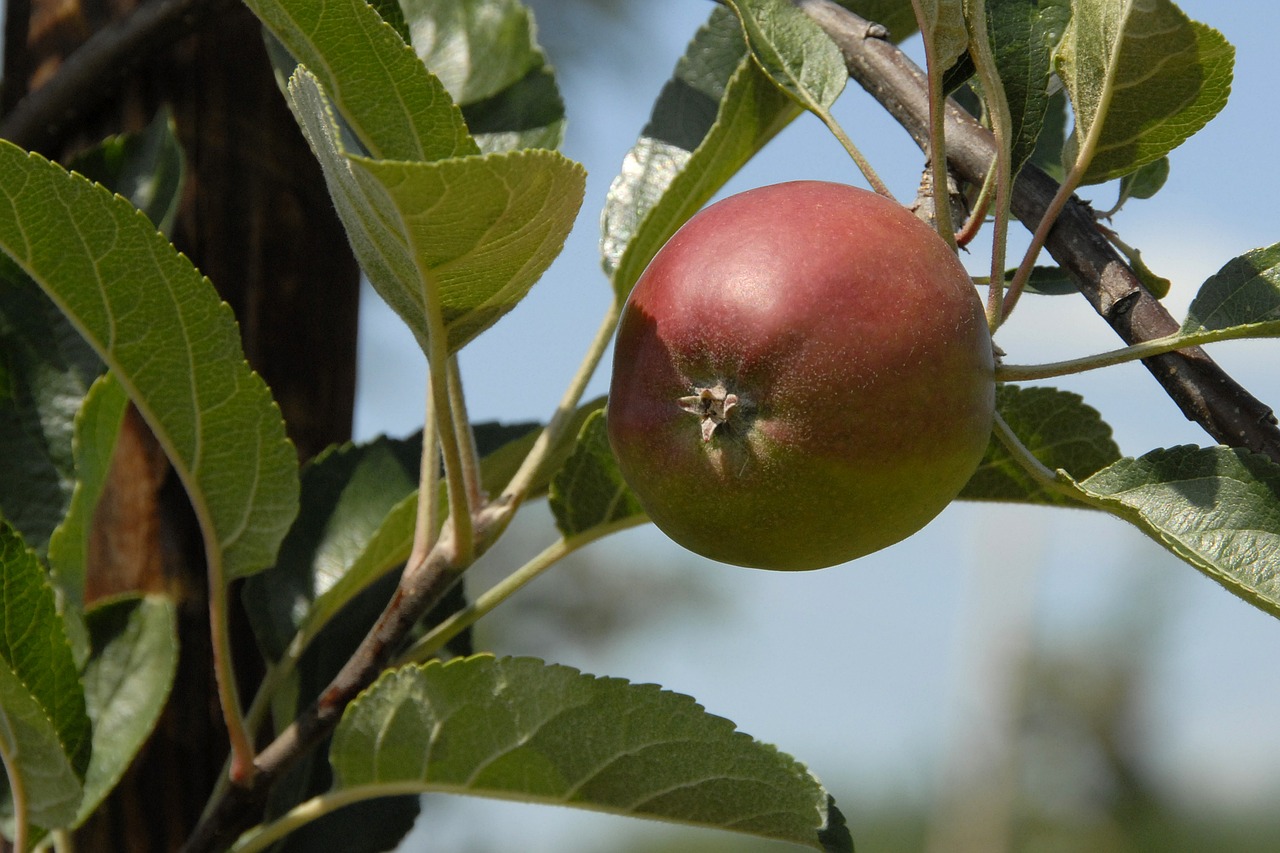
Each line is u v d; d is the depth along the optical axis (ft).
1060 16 2.68
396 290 2.54
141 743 2.82
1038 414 2.72
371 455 2.98
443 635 2.78
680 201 2.82
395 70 2.56
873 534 2.51
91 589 3.01
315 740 2.69
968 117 2.64
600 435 2.77
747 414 2.48
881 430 2.47
